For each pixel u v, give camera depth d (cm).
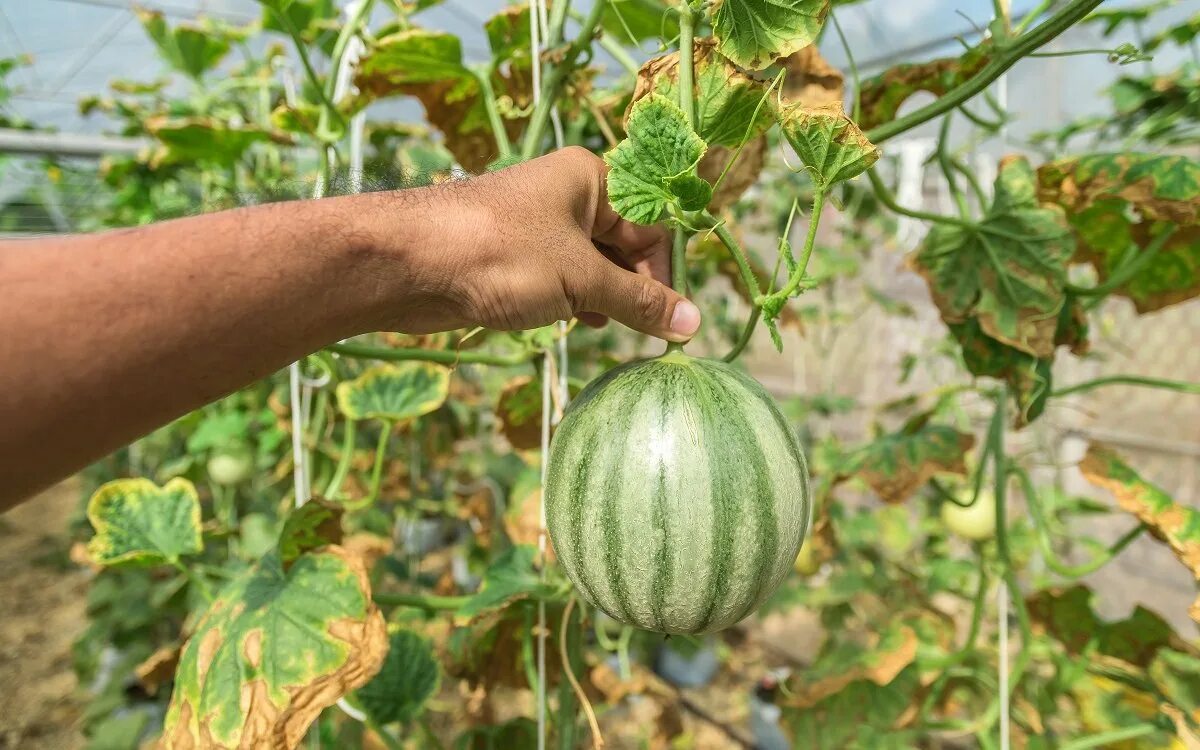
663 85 35
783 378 188
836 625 107
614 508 30
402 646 59
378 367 59
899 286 162
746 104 35
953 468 60
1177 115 66
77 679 136
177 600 89
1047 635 67
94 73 192
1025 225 50
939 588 95
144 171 116
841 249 141
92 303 24
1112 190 50
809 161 28
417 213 29
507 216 30
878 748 71
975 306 53
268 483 124
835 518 117
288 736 36
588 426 32
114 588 125
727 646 149
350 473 96
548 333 51
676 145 28
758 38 33
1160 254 55
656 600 31
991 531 78
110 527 50
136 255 25
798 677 70
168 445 136
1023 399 53
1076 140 111
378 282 29
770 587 32
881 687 67
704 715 129
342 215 28
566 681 53
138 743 109
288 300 27
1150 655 62
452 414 118
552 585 50
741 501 30
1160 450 121
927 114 41
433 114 62
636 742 117
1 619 160
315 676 38
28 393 23
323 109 54
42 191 228
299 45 50
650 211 29
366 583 41
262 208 28
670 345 35
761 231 136
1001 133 58
